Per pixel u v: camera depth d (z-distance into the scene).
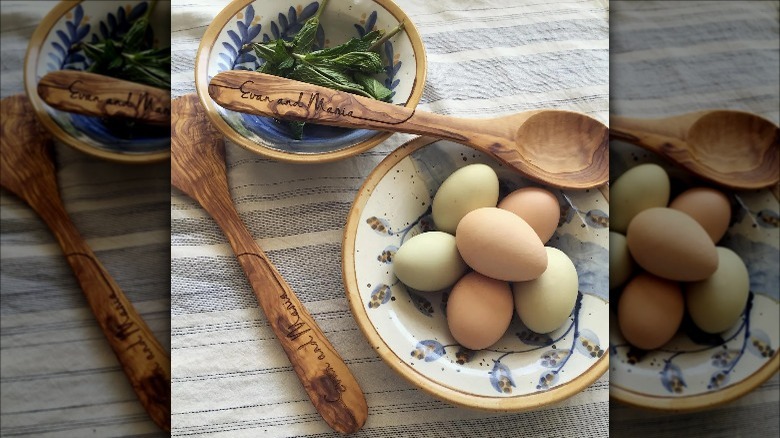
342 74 0.50
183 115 0.50
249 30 0.50
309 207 0.50
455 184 0.47
